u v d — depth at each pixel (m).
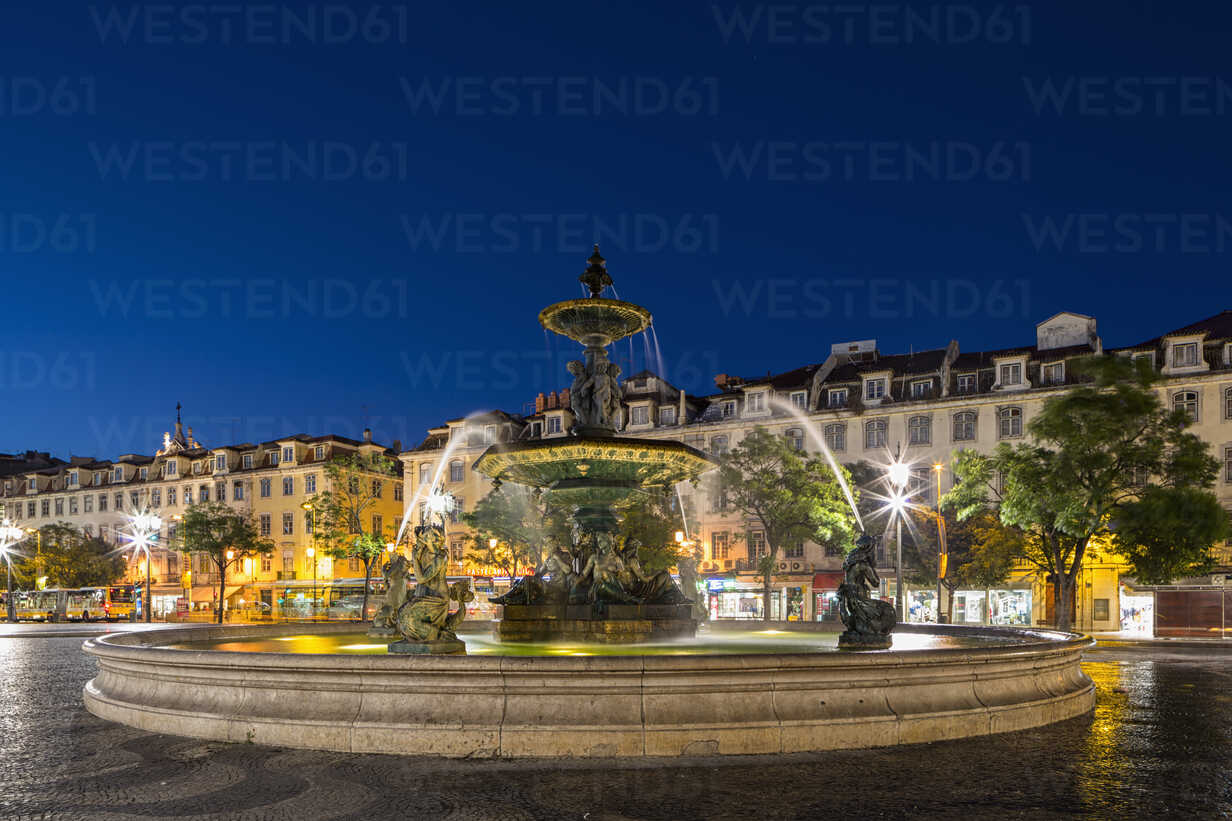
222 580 64.62
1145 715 10.84
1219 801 6.61
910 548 43.66
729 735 7.91
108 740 8.94
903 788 6.89
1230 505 42.31
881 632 11.40
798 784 6.97
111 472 83.62
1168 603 36.94
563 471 13.98
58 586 68.88
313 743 8.21
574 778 7.12
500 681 7.99
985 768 7.53
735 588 50.72
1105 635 39.00
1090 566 42.94
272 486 70.75
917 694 8.73
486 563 45.72
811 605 48.78
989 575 38.06
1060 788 6.94
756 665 8.08
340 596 63.22
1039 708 9.74
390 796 6.66
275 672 8.61
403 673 8.10
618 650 12.25
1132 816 6.24
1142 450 28.56
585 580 13.57
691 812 6.26
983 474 33.69
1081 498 29.14
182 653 9.28
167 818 6.21
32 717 10.98
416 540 10.13
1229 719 10.56
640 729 7.81
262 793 6.78
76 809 6.46
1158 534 31.42
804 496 38.56
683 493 52.84
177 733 9.09
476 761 7.66
